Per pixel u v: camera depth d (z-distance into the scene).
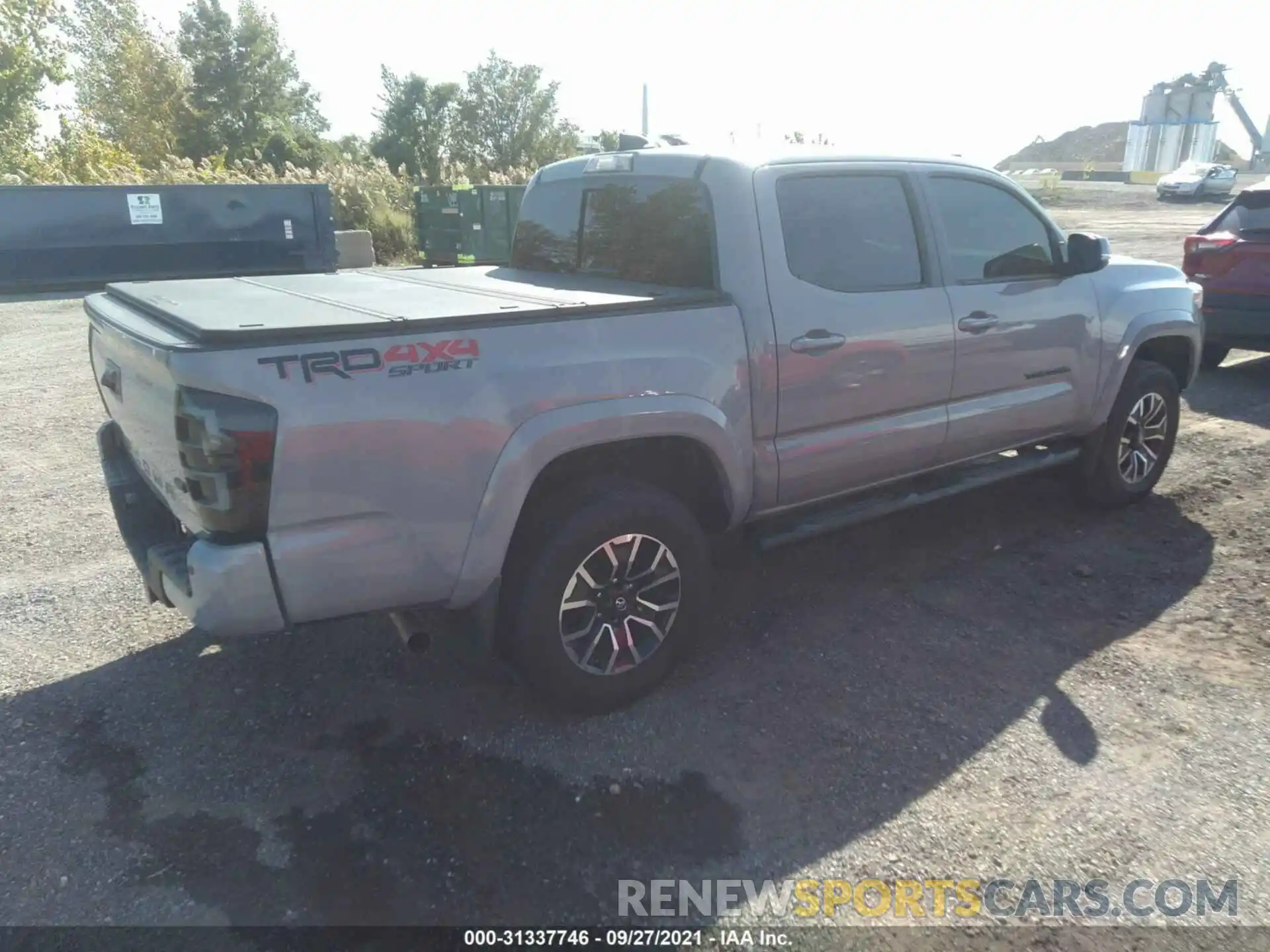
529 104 45.56
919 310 4.07
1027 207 4.69
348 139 49.66
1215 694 3.52
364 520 2.81
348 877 2.65
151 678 3.69
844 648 3.92
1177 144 56.69
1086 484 5.25
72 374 8.98
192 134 42.09
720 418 3.49
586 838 2.81
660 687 3.64
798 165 3.79
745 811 2.93
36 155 25.56
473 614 3.20
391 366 2.78
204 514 2.65
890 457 4.16
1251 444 6.57
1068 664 3.76
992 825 2.85
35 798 2.98
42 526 5.21
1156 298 5.20
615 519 3.28
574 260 4.47
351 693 3.60
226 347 2.56
